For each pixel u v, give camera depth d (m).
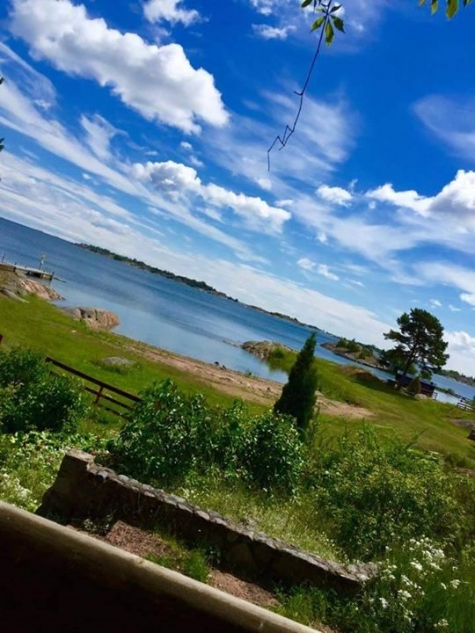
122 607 0.93
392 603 4.74
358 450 10.74
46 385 10.86
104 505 5.63
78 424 10.84
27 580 0.94
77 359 21.84
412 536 7.61
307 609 4.61
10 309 28.34
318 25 2.69
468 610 4.62
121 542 5.00
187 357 35.91
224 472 7.98
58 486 5.76
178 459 7.40
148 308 74.00
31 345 21.09
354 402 36.78
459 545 7.86
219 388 26.67
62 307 39.56
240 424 8.67
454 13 2.44
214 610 0.92
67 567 0.94
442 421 41.41
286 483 8.59
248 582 5.06
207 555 5.21
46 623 0.92
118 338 33.22
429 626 4.52
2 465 7.87
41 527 0.96
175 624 0.92
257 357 56.81
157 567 0.95
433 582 5.10
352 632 4.53
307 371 14.12
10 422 10.28
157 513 5.50
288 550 5.27
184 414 7.71
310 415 14.10
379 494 8.26
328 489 8.95
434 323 60.16
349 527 7.42
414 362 62.31
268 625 0.91
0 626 0.92
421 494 8.39
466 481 10.64
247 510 6.93
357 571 5.32
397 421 32.94
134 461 7.13
